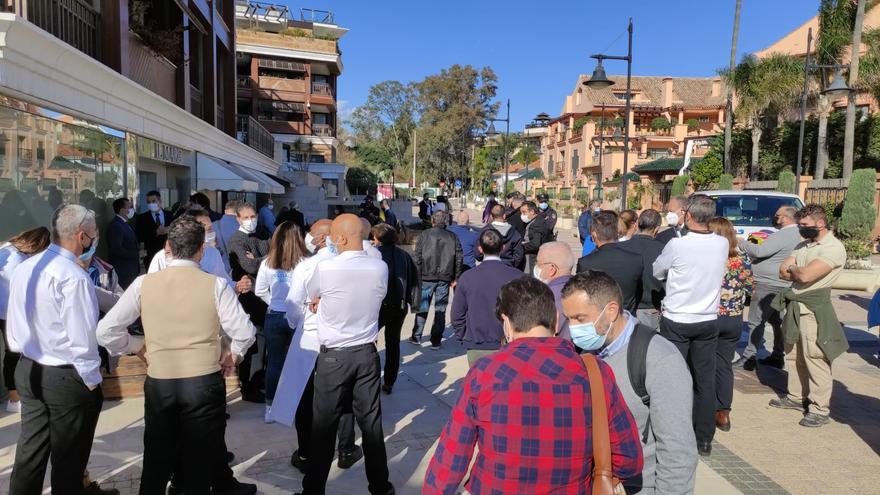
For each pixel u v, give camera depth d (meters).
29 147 5.93
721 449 4.77
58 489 3.34
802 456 4.65
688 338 4.46
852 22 23.23
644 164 40.75
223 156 16.33
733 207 11.16
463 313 4.42
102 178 7.91
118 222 7.46
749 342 6.94
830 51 23.62
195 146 13.08
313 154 43.81
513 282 2.31
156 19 11.53
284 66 42.06
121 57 8.33
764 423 5.32
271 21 44.38
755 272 6.77
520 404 1.99
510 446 1.98
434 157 69.00
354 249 3.82
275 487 4.05
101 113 7.71
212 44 15.11
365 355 3.78
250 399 5.71
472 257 8.81
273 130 42.44
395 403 5.73
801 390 5.68
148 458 3.31
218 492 3.82
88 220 3.39
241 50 40.00
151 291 3.24
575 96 54.94
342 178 40.41
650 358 2.41
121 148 8.59
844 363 7.32
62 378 3.25
